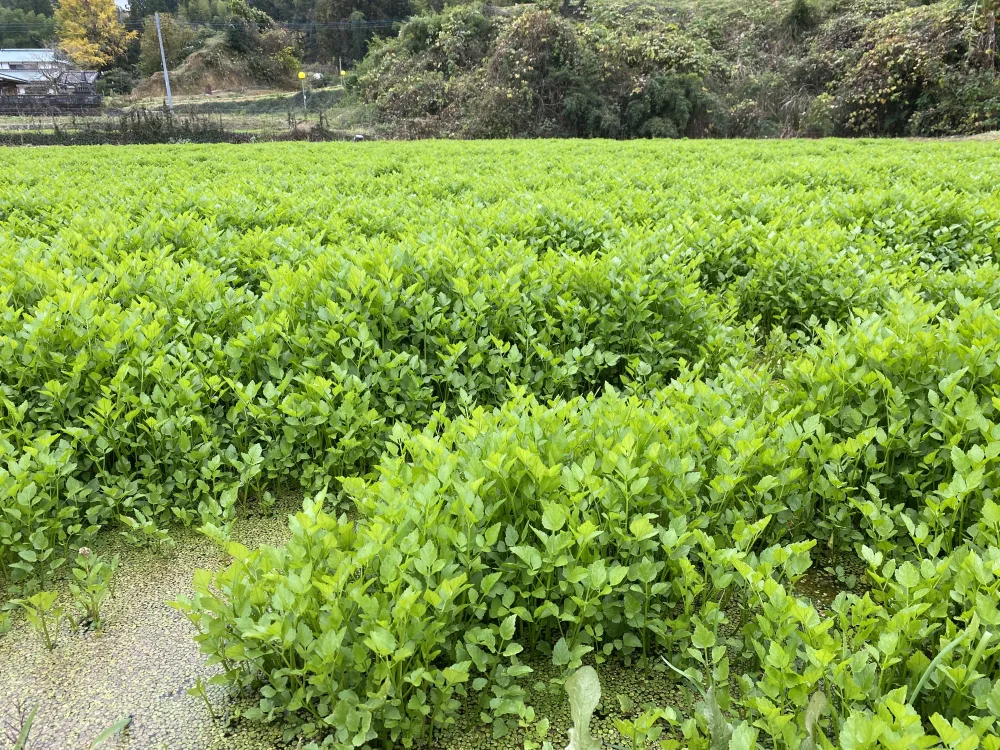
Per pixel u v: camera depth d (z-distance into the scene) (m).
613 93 31.78
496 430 2.79
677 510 2.64
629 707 2.22
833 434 3.40
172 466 3.73
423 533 2.38
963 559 2.22
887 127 28.78
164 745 2.43
